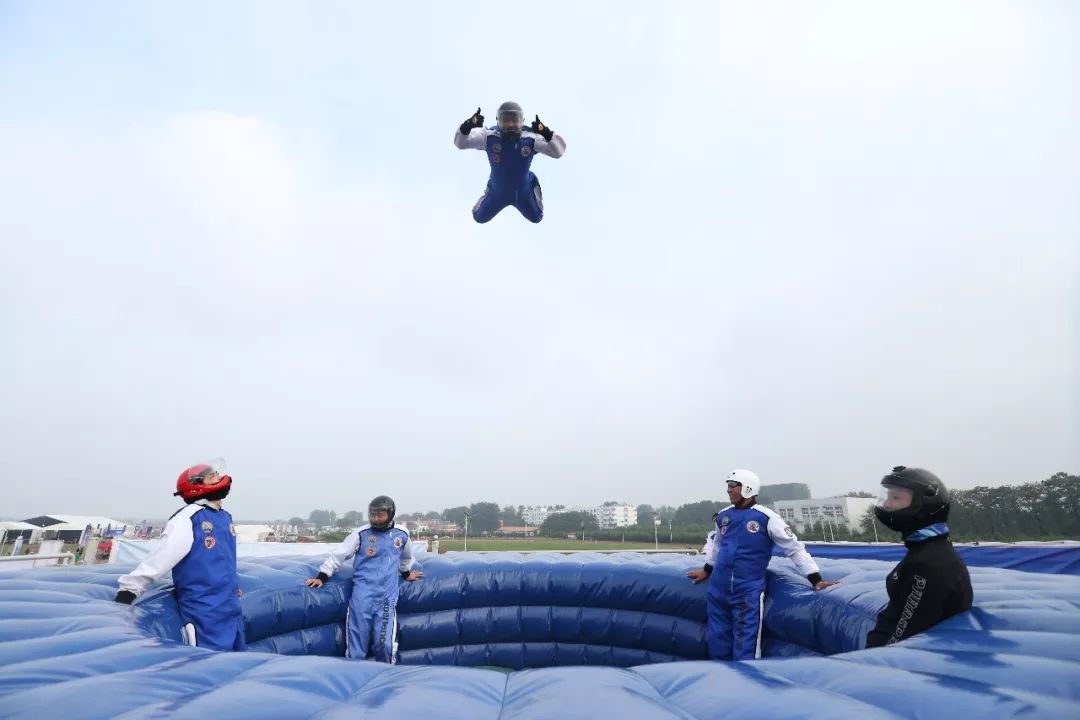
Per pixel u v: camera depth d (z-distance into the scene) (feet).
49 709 4.55
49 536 96.84
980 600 8.98
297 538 235.61
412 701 4.89
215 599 12.16
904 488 8.85
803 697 4.84
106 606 10.14
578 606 19.70
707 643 17.66
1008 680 5.05
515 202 15.78
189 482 12.62
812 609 13.94
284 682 5.49
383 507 17.80
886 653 6.30
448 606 19.57
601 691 5.16
